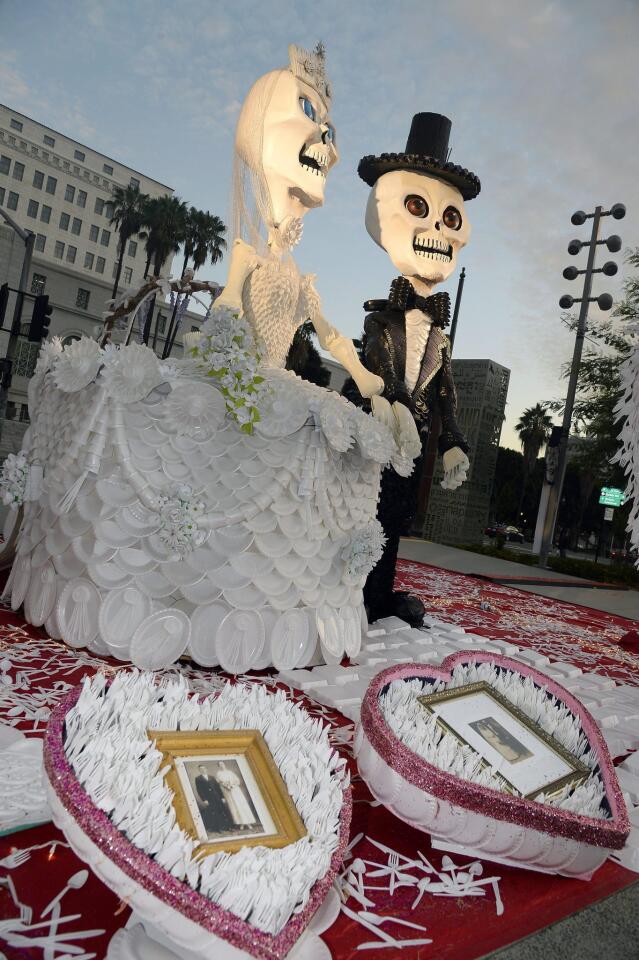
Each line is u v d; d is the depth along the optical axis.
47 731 1.21
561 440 12.37
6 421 17.58
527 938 1.43
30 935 1.17
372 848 1.68
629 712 3.39
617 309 17.62
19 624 2.87
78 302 38.34
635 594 10.68
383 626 3.99
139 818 1.09
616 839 1.61
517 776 1.70
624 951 1.45
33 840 1.44
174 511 2.59
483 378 14.53
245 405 2.78
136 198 31.73
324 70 3.56
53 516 2.85
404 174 3.96
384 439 3.13
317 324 3.61
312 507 3.03
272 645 2.86
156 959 1.12
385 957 1.28
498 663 2.15
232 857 1.11
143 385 2.72
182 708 1.46
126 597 2.65
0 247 26.67
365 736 1.69
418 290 4.02
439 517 14.96
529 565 12.22
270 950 1.01
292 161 3.33
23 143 45.59
